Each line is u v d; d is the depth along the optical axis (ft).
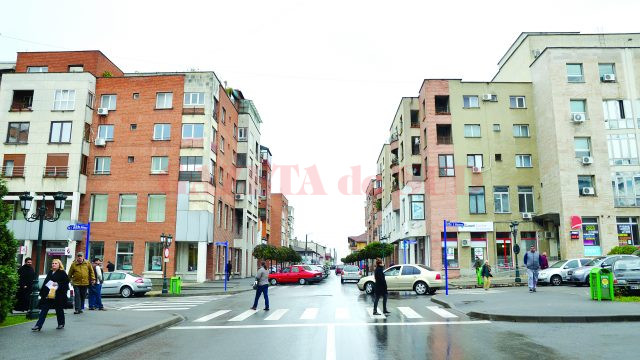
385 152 189.78
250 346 31.78
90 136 131.64
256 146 189.67
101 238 126.31
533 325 38.75
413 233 133.49
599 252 110.32
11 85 131.64
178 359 27.91
